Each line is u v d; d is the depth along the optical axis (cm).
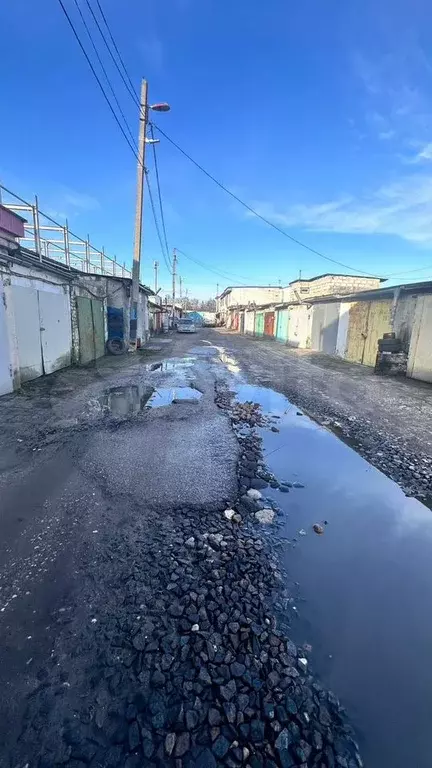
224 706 162
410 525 311
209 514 313
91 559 251
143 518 302
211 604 217
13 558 250
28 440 470
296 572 250
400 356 1014
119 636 194
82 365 1139
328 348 1608
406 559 267
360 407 675
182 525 295
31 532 279
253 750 147
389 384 897
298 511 327
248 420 590
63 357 1048
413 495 359
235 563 254
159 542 272
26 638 191
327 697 169
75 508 313
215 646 190
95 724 154
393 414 628
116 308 1552
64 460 411
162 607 213
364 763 145
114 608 211
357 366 1225
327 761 145
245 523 304
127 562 250
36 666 177
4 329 702
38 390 763
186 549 266
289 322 2189
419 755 149
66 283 1065
